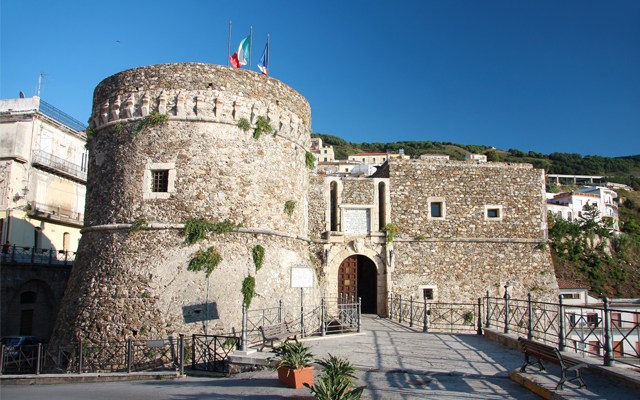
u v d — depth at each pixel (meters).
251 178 20.08
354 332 19.08
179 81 19.83
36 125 34.12
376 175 31.30
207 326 17.69
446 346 15.85
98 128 20.83
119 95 20.23
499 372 11.99
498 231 27.80
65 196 37.28
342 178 27.30
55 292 31.05
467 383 10.95
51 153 36.00
